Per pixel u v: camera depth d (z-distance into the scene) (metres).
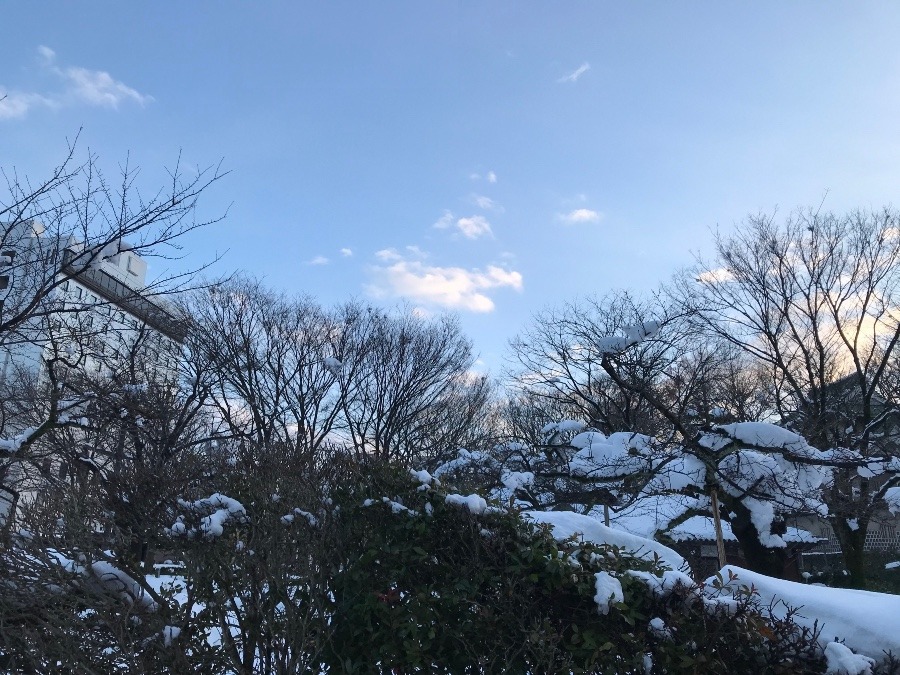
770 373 24.02
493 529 4.96
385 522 5.42
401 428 24.16
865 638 4.33
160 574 5.78
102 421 9.50
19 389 13.71
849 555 18.48
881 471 11.08
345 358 23.78
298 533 5.42
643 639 4.38
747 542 10.08
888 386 21.41
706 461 9.73
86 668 4.55
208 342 20.48
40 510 5.35
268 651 5.14
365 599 5.18
